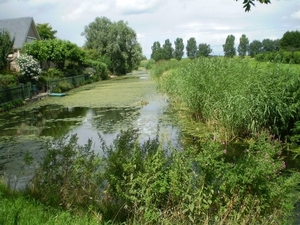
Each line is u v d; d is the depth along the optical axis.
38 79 24.58
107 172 4.26
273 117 8.98
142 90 26.20
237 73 10.93
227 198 3.81
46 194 4.44
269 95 8.81
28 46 30.22
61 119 14.02
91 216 3.97
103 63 44.94
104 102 19.41
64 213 3.83
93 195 4.41
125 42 53.00
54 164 4.77
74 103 19.44
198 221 3.80
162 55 85.06
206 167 3.81
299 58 18.86
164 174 3.94
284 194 3.86
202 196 3.76
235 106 9.01
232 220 3.73
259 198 3.75
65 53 32.44
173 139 9.66
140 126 11.83
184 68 15.23
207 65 12.94
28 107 18.28
